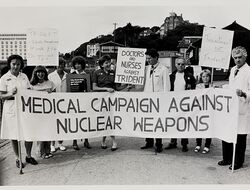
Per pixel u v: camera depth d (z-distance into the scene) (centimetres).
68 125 491
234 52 438
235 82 441
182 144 535
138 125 510
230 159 468
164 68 515
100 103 507
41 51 497
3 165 484
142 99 504
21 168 447
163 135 502
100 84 531
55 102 480
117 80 524
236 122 424
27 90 450
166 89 509
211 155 516
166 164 473
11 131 443
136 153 529
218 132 465
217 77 1176
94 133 508
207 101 479
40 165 480
